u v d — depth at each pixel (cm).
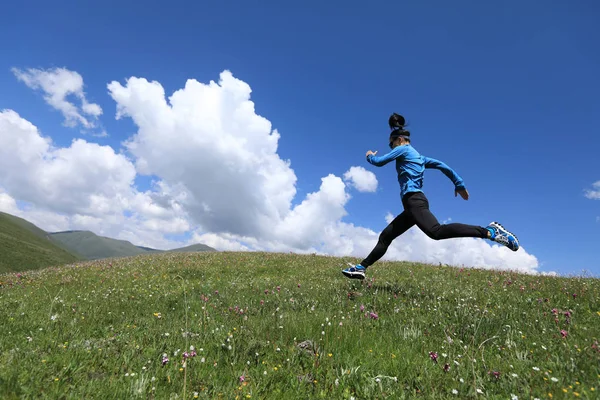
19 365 363
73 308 752
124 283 1331
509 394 332
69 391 329
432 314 643
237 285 1164
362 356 441
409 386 364
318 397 341
